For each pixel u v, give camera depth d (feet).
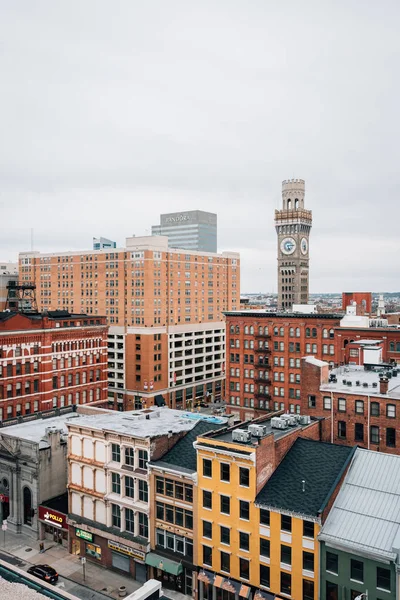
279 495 149.48
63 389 339.98
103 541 184.75
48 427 227.40
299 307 402.31
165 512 171.63
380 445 196.54
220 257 568.41
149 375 471.62
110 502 184.24
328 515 141.69
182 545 168.86
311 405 215.51
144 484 177.27
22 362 313.53
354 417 202.39
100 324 371.76
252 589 151.12
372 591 129.08
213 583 156.97
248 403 402.93
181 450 180.96
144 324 474.49
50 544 203.31
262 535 148.97
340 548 133.18
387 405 194.80
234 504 154.40
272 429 178.70
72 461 196.75
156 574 173.06
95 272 518.37
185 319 516.32
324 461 159.22
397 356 333.42
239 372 406.62
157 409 239.71
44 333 325.21
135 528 177.68
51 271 568.00
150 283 472.85
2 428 246.06
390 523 134.41
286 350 378.94
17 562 188.34
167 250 493.36
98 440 189.16
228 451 153.28
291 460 163.43
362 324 360.07
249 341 400.26
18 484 215.10
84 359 356.59
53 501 211.41
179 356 506.89
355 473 154.10
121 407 490.08
